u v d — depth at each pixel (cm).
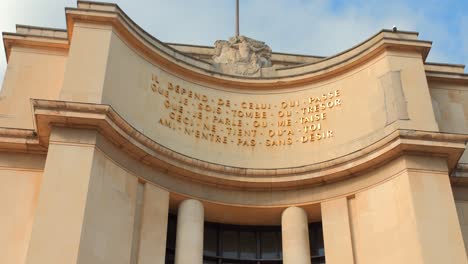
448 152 1720
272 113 2053
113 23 1850
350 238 1739
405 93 1872
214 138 1964
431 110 1841
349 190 1812
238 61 2139
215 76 2048
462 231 1770
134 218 1653
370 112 1905
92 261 1458
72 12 1828
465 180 1825
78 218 1462
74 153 1561
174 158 1777
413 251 1580
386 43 1955
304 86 2083
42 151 1712
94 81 1719
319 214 1905
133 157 1716
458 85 2116
